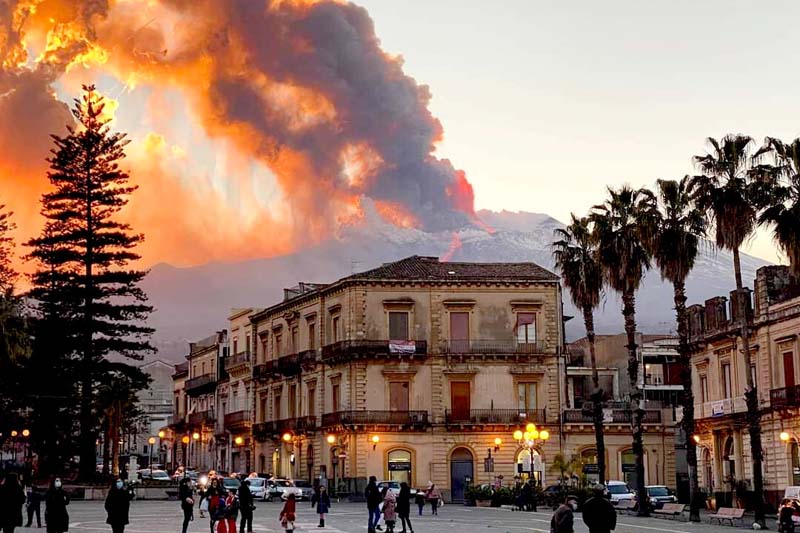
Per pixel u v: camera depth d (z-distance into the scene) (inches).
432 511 2465.6
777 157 1927.9
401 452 3326.8
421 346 3348.9
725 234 1971.0
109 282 3351.4
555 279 3400.6
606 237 2440.9
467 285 3383.4
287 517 1560.0
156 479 3265.3
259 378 4008.4
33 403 3238.2
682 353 2162.9
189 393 4881.9
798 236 1845.5
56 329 3218.5
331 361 3440.0
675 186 2183.8
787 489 2148.1
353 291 3398.1
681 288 2177.7
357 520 2164.1
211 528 1557.6
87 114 3408.0
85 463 3137.3
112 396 3196.4
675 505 2343.8
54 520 1317.7
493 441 3331.7
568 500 1016.2
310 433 3567.9
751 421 1923.0
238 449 4200.3
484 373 3363.7
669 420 3361.2
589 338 2682.1
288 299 3914.9
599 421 2615.7
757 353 2549.2
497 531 1774.1
